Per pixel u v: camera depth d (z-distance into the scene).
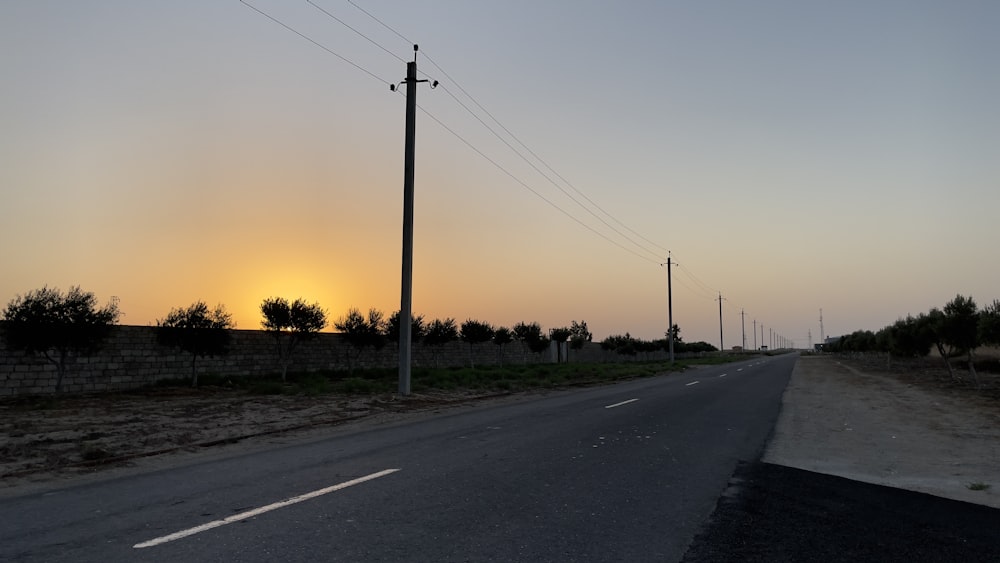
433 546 4.94
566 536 5.29
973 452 10.34
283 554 4.69
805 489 7.35
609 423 13.79
